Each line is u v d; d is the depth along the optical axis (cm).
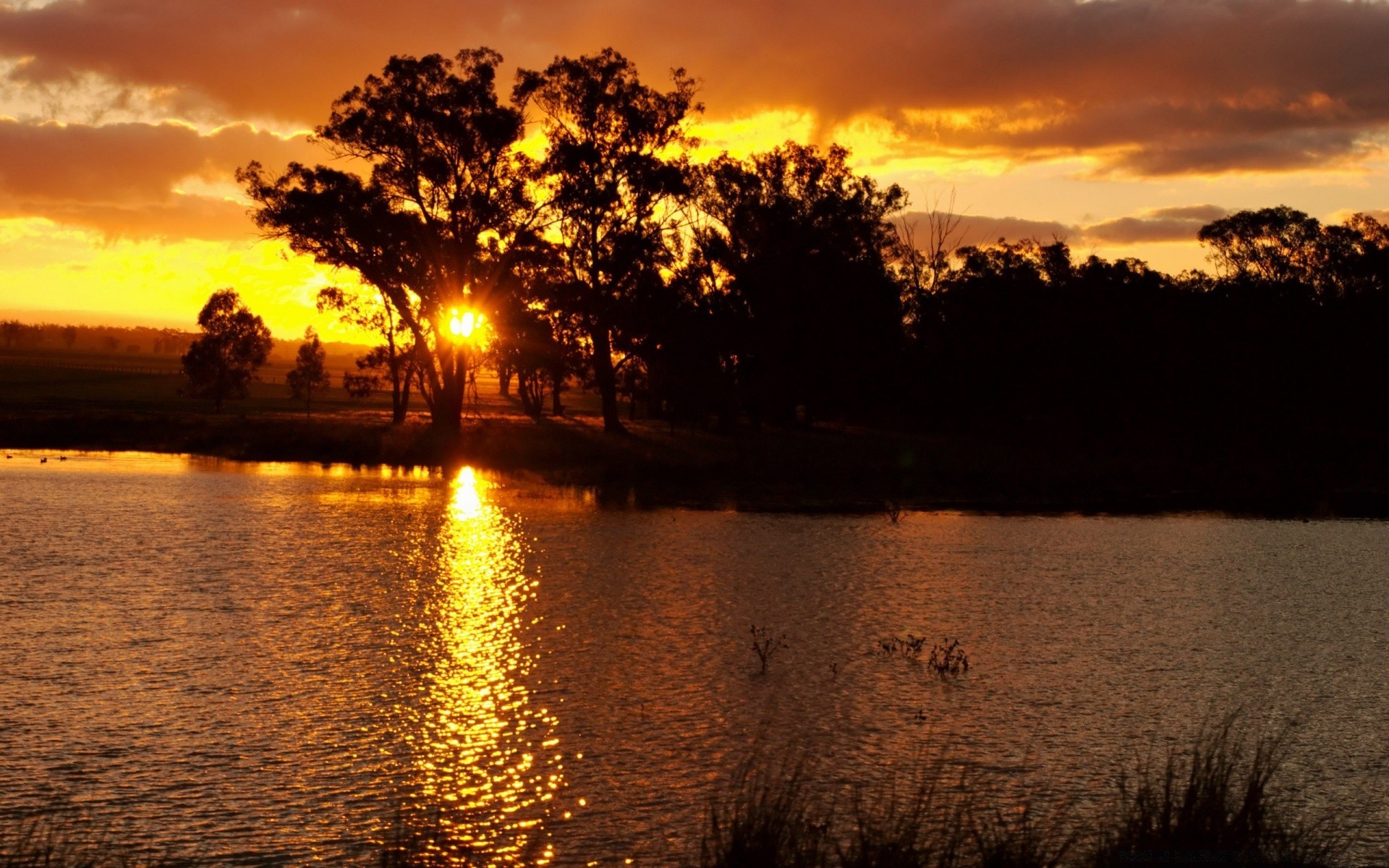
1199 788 1000
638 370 8362
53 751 1288
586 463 5591
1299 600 2364
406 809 1148
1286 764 1336
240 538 2905
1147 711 1532
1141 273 8794
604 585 2384
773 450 6181
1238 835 930
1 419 6600
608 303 6656
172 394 13700
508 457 5769
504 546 2938
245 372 10488
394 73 6256
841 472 5084
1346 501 4731
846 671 1706
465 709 1478
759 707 1515
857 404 8019
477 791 1202
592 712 1477
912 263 8850
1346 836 1112
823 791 1210
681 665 1723
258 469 5100
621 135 6619
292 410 10969
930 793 1018
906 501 4425
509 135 6288
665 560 2762
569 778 1240
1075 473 5372
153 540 2814
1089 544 3244
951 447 6694
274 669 1639
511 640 1859
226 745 1321
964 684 1652
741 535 3275
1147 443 7300
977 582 2536
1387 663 1819
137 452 5878
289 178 6384
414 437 6209
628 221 6781
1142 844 919
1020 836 995
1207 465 5994
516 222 6519
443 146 6369
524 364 7206
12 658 1661
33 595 2095
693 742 1366
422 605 2112
